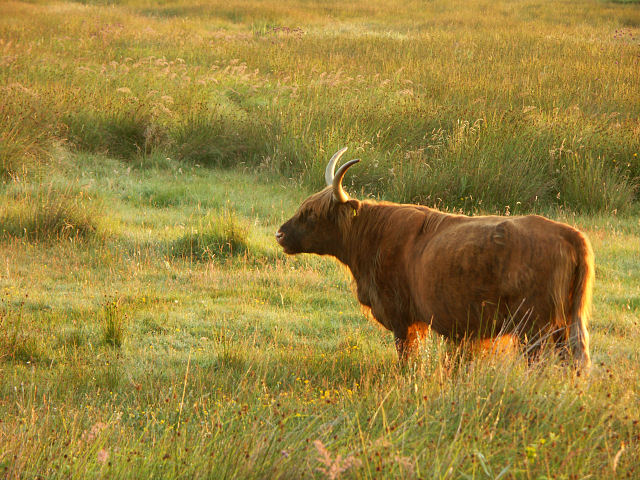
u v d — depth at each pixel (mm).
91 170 52438
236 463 14438
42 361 24578
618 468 12977
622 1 160250
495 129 53625
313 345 27000
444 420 15016
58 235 39250
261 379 22297
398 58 87812
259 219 44969
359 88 69812
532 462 12758
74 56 81062
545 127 55312
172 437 17000
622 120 60719
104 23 107750
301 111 59844
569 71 79688
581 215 47719
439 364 18750
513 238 17312
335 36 108812
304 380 22375
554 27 122312
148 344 26672
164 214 44938
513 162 50125
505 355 17984
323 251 23266
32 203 41312
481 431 14367
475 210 47156
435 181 48062
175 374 23531
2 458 15344
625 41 106000
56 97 59344
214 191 49844
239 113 62156
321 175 51281
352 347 25844
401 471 12680
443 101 64750
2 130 50781
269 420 17156
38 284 32719
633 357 21719
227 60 84375
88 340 26625
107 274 34938
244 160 57906
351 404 18984
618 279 34969
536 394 15797
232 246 38875
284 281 34688
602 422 14383
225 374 23422
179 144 58469
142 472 14820
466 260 17797
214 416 18453
